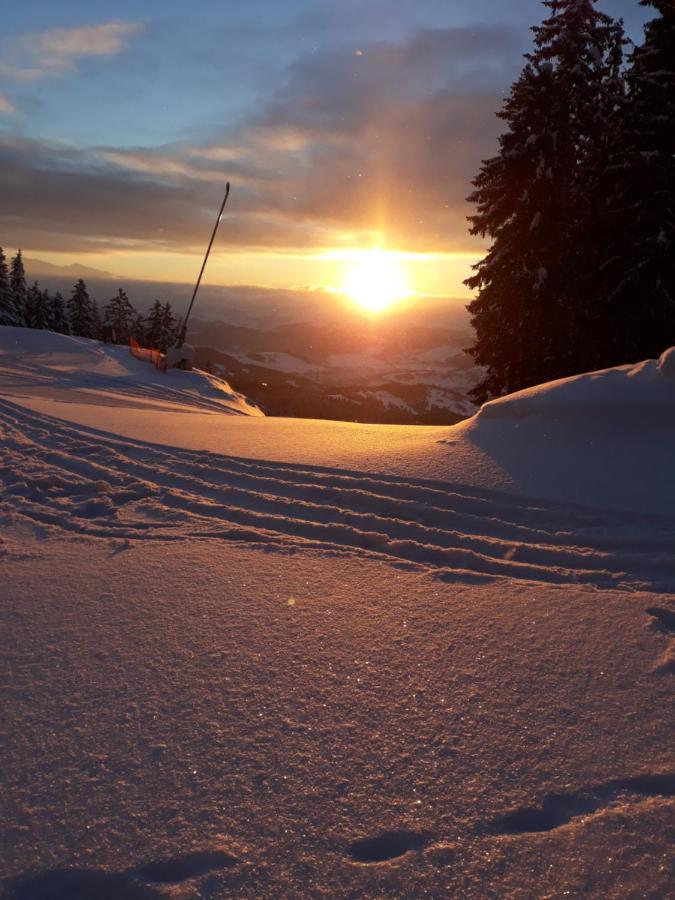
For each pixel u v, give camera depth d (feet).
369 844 5.16
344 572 11.32
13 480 17.85
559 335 62.75
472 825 5.35
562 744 6.45
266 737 6.51
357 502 15.66
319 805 5.55
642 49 59.77
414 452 19.20
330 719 6.84
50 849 5.04
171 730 6.61
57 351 73.97
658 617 9.70
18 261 196.13
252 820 5.37
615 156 59.88
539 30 63.77
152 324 201.36
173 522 14.30
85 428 25.40
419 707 7.11
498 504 15.12
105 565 11.60
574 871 4.88
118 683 7.54
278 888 4.72
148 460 20.02
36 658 8.16
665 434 16.87
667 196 56.95
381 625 9.21
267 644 8.58
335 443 21.49
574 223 64.13
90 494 16.61
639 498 14.70
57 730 6.61
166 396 55.16
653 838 5.20
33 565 11.59
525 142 61.41
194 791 5.70
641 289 56.90
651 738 6.56
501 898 4.64
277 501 15.70
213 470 18.62
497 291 65.36
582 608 9.82
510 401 20.52
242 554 12.23
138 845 5.08
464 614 9.61
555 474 16.31
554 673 7.86
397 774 5.97
